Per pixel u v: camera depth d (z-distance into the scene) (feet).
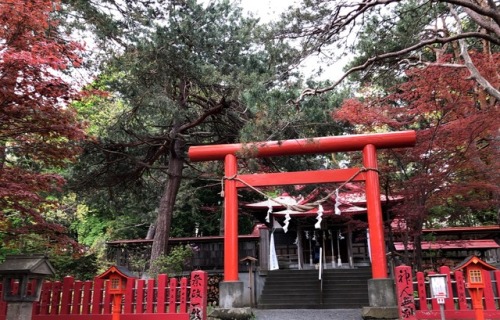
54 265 47.55
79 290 30.96
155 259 47.42
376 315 30.73
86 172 48.24
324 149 36.14
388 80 49.52
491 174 38.09
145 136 47.01
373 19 37.60
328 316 38.06
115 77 44.96
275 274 54.44
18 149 27.20
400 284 28.71
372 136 35.58
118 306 26.63
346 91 41.42
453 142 35.58
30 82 22.09
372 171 34.94
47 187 26.55
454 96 37.04
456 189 37.47
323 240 69.87
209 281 53.06
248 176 37.70
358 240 70.69
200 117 46.24
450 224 67.21
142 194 62.69
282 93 30.68
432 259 58.70
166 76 42.50
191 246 55.62
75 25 38.29
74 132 24.90
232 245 36.27
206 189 85.15
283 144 36.42
